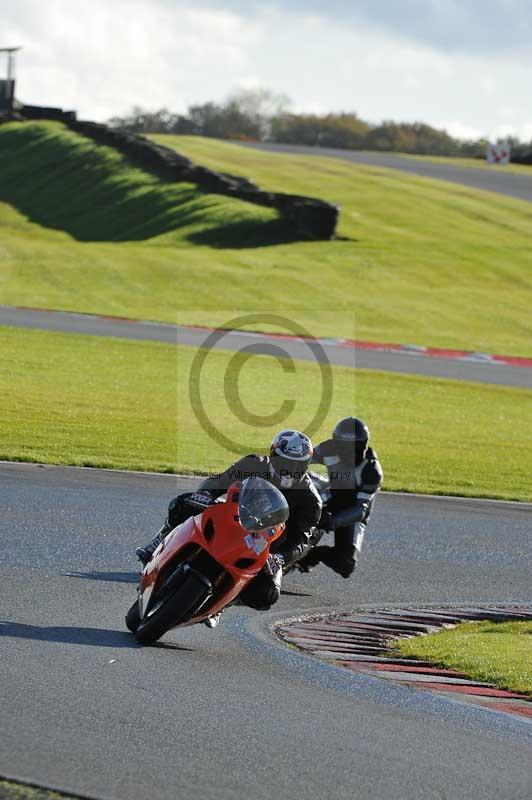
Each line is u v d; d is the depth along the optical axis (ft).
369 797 54.19
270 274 461.78
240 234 548.72
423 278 479.41
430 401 269.23
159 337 323.16
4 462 163.84
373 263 497.87
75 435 189.06
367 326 385.29
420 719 69.51
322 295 431.02
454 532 147.43
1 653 74.84
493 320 417.28
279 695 71.82
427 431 231.09
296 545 92.58
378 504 160.76
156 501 147.23
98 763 55.26
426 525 150.20
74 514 134.92
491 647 91.30
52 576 105.29
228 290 428.15
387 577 122.31
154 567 83.66
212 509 83.61
